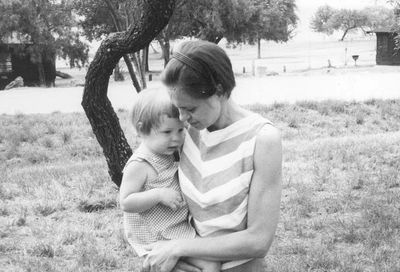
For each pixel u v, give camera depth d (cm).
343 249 598
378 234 622
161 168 267
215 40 4497
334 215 713
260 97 2395
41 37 4956
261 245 238
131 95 2753
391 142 1173
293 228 666
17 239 654
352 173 916
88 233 661
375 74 3738
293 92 2584
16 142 1502
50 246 606
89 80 726
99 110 738
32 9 4928
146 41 699
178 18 3600
